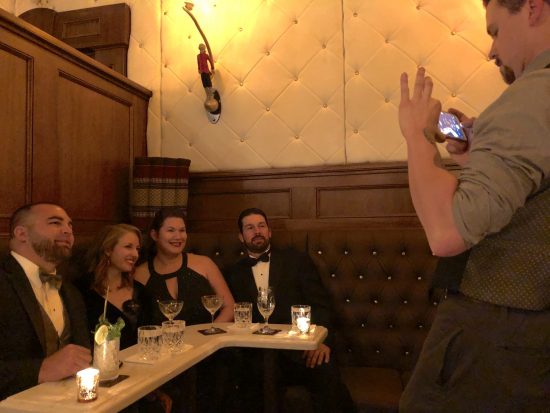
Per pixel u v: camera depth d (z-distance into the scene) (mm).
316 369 2289
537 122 776
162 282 2578
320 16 3119
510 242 873
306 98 3131
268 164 3191
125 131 3217
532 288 849
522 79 849
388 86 2984
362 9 3043
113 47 3494
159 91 3422
